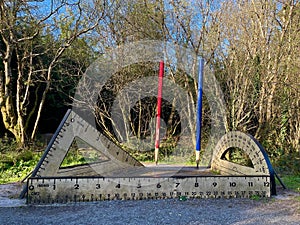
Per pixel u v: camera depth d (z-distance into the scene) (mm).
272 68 7906
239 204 3900
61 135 4359
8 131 10727
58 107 11711
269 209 3678
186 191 4203
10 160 7582
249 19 8391
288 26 7906
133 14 9398
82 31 9180
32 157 8117
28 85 9820
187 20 8898
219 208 3691
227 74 8578
